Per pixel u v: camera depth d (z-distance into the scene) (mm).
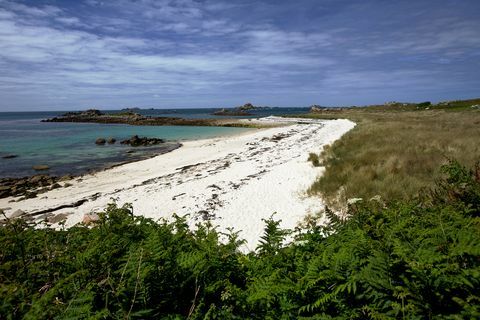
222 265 3508
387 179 10523
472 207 4453
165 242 3887
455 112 50188
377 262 2695
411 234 3264
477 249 2471
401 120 39906
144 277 2924
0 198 17750
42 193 18203
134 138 41531
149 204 13266
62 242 4402
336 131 37250
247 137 42062
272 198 12062
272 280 2965
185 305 2961
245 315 2799
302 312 2709
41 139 46688
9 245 3738
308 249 3834
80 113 126625
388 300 2428
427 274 2492
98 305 2852
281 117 91188
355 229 4090
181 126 72938
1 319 2564
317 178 13617
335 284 2760
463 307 2152
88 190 18172
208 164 22891
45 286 3111
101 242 3830
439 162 11609
